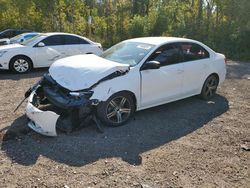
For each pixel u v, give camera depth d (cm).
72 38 1264
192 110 733
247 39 1975
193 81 755
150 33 2619
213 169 478
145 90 650
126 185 428
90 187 421
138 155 512
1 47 1164
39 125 553
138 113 701
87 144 542
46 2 2795
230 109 751
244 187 435
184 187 429
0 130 588
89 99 566
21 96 822
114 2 2928
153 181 440
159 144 554
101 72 595
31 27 2905
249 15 2089
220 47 2009
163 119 671
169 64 700
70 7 2895
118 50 712
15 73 1152
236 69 1390
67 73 609
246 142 575
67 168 467
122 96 614
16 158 492
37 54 1178
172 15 2692
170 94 706
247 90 941
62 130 581
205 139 581
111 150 525
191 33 2275
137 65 641
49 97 589
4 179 436
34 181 433
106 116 601
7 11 2917
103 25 2814
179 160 500
